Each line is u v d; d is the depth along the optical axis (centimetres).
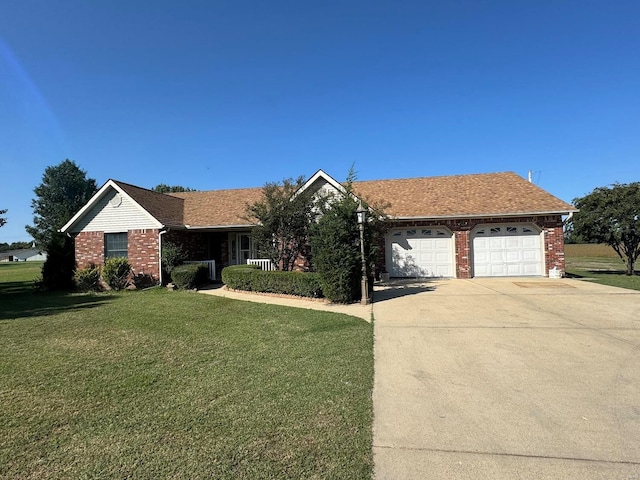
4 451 338
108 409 422
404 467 307
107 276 1581
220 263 1956
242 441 349
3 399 454
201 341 711
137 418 398
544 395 442
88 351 655
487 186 1894
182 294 1384
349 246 1111
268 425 378
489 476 294
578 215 1841
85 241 1716
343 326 799
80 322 905
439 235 1719
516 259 1675
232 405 426
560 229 1636
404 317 879
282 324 838
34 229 4753
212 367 559
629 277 1639
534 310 927
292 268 1570
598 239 1817
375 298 1180
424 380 496
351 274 1105
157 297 1319
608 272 1992
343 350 629
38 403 441
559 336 691
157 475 300
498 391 457
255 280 1362
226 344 687
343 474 298
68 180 4838
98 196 1691
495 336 699
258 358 599
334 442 346
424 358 585
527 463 310
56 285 1711
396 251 1734
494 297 1134
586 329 737
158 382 502
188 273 1528
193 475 299
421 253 1727
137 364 580
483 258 1694
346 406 420
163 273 1631
